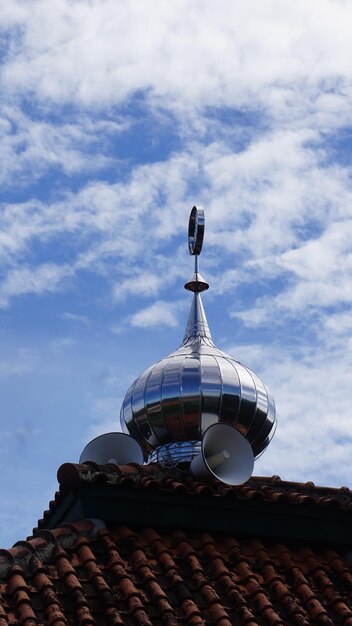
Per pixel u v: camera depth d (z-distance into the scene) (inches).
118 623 658.8
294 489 807.1
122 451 798.5
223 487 763.4
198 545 745.6
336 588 745.6
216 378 903.7
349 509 778.8
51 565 698.2
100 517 735.1
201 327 954.1
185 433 901.8
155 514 745.6
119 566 705.0
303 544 775.7
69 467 733.3
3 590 673.6
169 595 696.4
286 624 700.0
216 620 684.7
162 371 911.7
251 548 760.3
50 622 649.0
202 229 994.1
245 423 913.5
